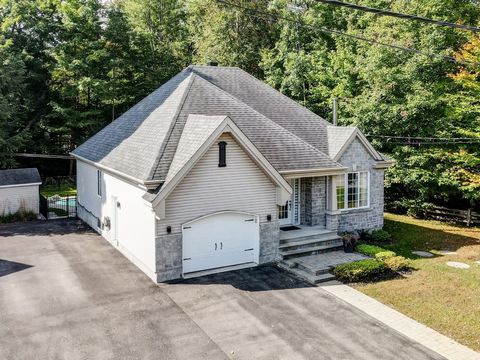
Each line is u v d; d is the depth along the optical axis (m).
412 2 28.17
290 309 13.42
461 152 25.55
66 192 36.06
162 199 14.70
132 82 42.16
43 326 12.19
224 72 24.73
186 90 20.50
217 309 13.36
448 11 26.92
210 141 15.34
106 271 16.67
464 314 13.29
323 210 20.61
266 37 42.94
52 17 39.69
